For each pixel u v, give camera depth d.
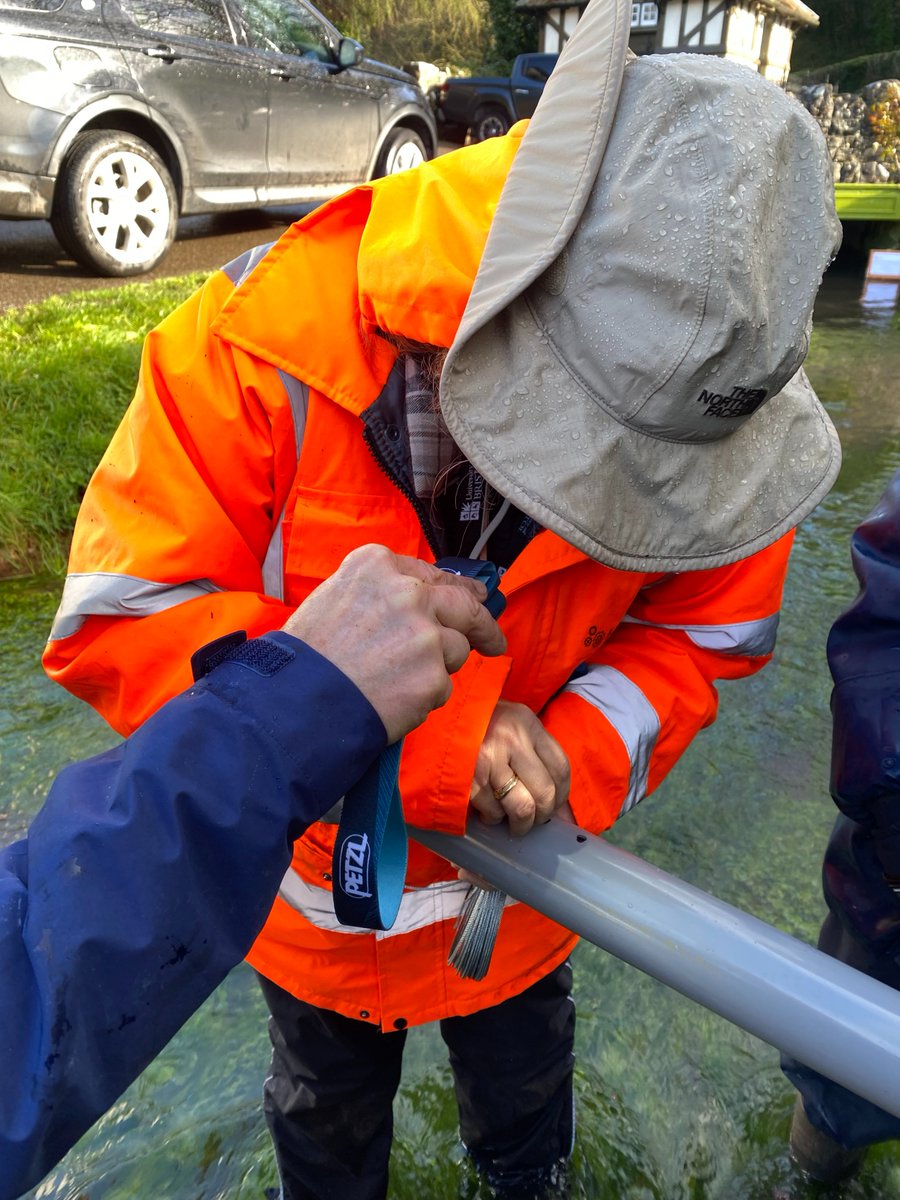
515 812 0.99
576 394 0.98
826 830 2.66
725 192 0.89
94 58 6.13
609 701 1.25
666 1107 1.99
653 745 1.27
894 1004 0.77
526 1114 1.63
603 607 1.21
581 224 0.94
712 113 0.90
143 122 6.60
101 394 4.35
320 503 1.13
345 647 0.80
